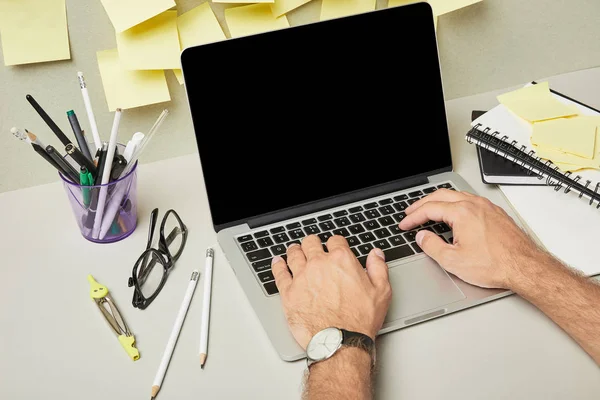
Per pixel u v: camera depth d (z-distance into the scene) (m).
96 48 0.84
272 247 0.78
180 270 0.78
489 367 0.66
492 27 1.04
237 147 0.81
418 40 0.88
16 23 0.79
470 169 0.94
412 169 0.89
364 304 0.68
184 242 0.81
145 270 0.76
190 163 0.95
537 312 0.72
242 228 0.81
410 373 0.65
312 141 0.84
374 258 0.74
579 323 0.67
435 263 0.77
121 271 0.77
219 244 0.80
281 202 0.83
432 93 0.89
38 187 0.91
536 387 0.64
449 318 0.71
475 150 0.98
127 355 0.68
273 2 0.88
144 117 0.91
